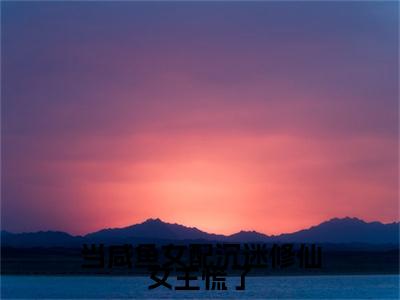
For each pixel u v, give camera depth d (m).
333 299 82.44
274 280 117.38
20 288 102.75
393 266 146.50
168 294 84.19
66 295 90.00
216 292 85.75
